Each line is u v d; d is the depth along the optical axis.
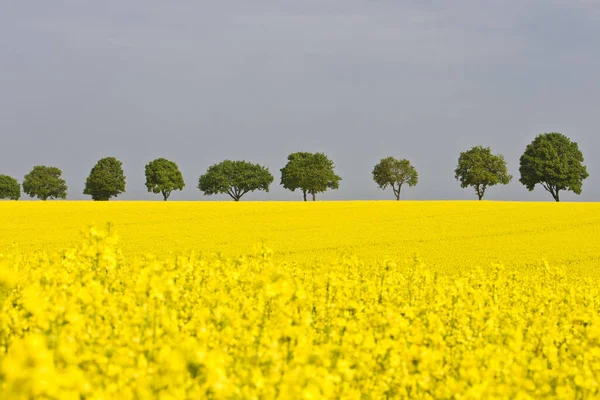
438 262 31.20
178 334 6.73
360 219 51.53
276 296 7.99
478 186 118.00
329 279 11.11
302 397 4.62
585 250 36.84
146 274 8.52
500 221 50.66
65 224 45.53
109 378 5.10
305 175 120.69
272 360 5.74
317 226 47.06
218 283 10.30
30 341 3.79
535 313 11.88
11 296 8.67
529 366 6.95
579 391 6.85
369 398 6.24
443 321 10.24
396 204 63.97
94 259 10.28
